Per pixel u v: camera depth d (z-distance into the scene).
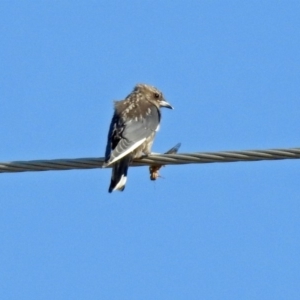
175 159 14.36
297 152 13.65
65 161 14.08
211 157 14.02
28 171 14.12
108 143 15.50
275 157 13.74
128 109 16.55
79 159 14.15
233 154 13.80
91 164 14.20
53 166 14.05
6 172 14.12
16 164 13.96
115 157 14.72
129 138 15.41
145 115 16.48
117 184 14.90
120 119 16.06
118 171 15.06
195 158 14.09
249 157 13.76
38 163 13.98
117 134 15.62
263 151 13.73
